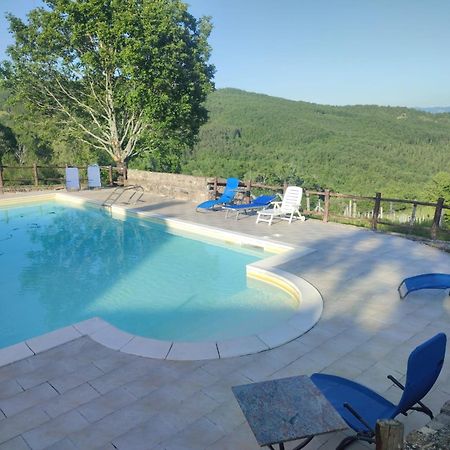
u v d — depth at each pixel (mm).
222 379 3871
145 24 16250
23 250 9852
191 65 19109
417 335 4707
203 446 3016
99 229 11609
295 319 5105
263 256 8867
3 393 3684
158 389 3723
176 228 10938
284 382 2541
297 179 67125
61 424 3273
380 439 1978
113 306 6668
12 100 19969
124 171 16875
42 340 4578
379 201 9680
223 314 6207
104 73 18719
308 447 3008
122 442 3068
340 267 7094
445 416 2578
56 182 19328
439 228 8836
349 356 4270
